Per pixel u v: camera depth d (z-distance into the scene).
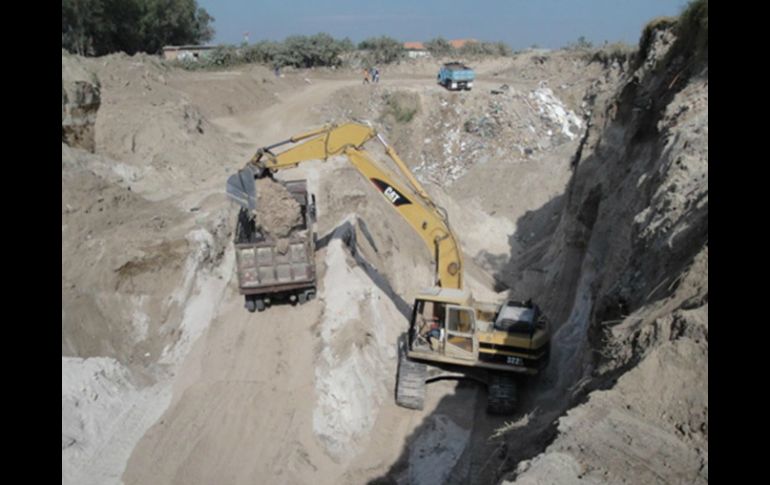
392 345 16.17
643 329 9.08
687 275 9.22
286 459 11.84
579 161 23.45
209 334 15.52
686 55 16.80
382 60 59.03
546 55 53.66
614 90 22.75
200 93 40.56
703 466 6.94
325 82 51.91
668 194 11.63
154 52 64.81
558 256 22.09
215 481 11.24
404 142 41.16
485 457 12.40
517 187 33.56
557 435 7.99
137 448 11.70
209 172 25.23
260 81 46.06
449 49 62.94
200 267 16.94
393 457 12.80
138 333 15.13
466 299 13.80
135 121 25.36
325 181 24.70
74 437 11.29
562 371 14.66
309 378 13.80
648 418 7.80
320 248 19.06
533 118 41.97
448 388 14.95
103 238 16.22
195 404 12.95
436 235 15.01
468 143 40.31
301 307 16.44
